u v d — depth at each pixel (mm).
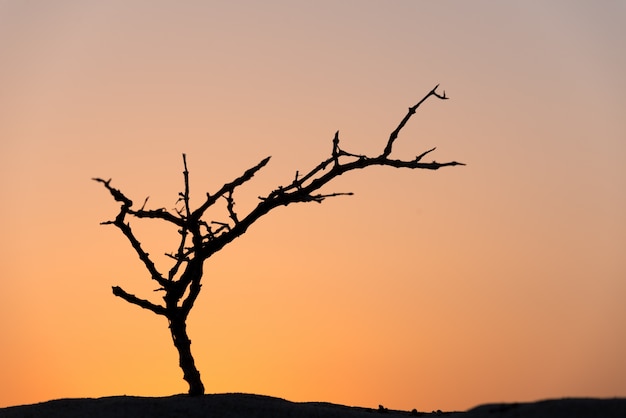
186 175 24328
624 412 18781
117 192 23516
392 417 22031
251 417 21000
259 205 24469
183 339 24562
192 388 24250
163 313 24516
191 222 24312
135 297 24453
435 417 22719
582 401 19906
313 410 21750
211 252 24500
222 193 24391
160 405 21781
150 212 24094
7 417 21672
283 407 21766
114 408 21641
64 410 21859
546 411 19562
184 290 24562
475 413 20875
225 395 23359
